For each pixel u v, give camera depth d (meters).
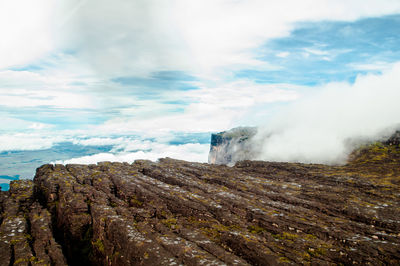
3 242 54.34
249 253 45.56
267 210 62.75
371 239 47.28
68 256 63.91
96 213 65.00
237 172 109.94
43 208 80.00
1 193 85.69
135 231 52.59
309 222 55.44
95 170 110.12
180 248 45.16
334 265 41.81
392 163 106.94
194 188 83.12
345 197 71.19
